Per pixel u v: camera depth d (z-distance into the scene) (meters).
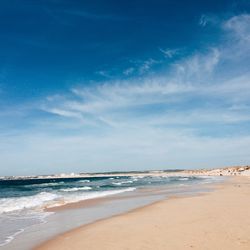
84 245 10.52
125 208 20.81
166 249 9.39
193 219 14.34
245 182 54.78
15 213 18.98
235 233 10.85
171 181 74.69
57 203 24.47
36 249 10.30
